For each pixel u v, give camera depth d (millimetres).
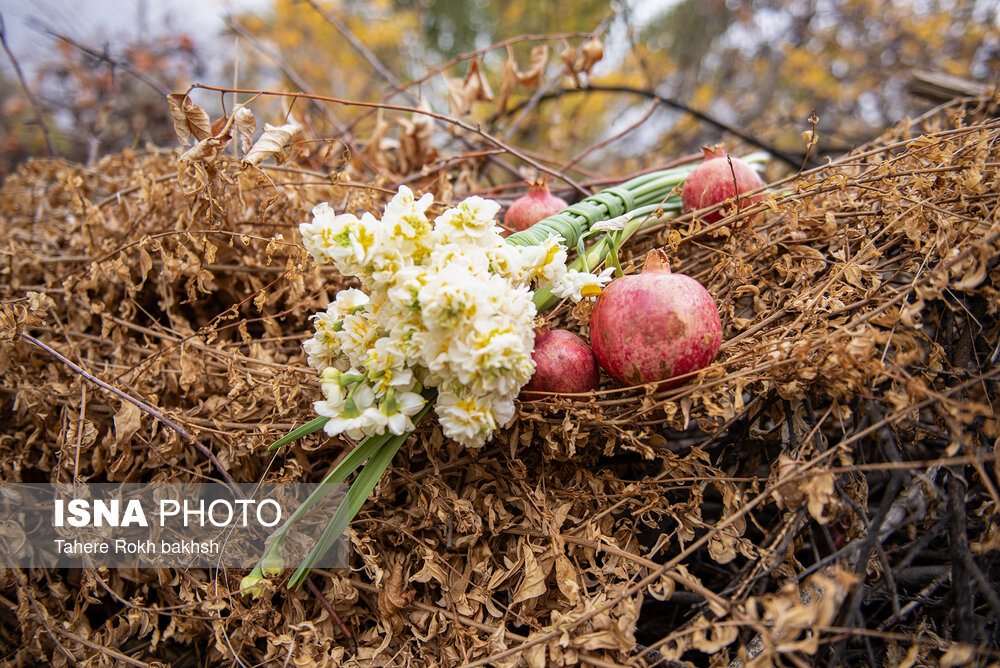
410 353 374
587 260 439
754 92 1604
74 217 621
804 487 362
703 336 389
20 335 462
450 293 353
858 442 431
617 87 778
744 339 431
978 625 370
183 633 443
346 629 419
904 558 437
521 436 417
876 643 418
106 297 537
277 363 505
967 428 408
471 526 414
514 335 364
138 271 548
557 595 411
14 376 501
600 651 382
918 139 443
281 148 486
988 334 435
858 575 373
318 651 417
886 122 1302
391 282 377
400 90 684
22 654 447
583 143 1699
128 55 1270
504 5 2240
